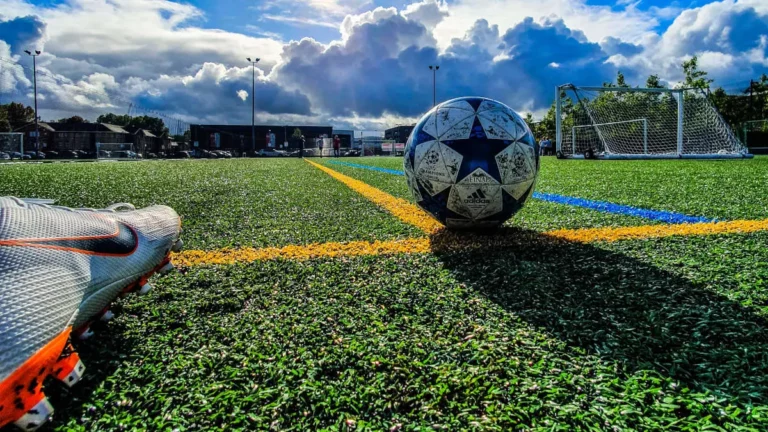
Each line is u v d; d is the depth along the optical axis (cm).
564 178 897
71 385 135
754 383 141
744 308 197
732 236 335
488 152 327
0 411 109
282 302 211
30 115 7750
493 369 149
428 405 133
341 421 127
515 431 122
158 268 211
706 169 1092
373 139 5962
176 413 131
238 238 354
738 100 3269
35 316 123
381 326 182
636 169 1159
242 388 142
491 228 363
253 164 1805
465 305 203
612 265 261
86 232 169
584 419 125
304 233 372
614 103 2256
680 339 169
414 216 457
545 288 224
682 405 131
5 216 145
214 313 199
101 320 184
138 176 991
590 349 162
